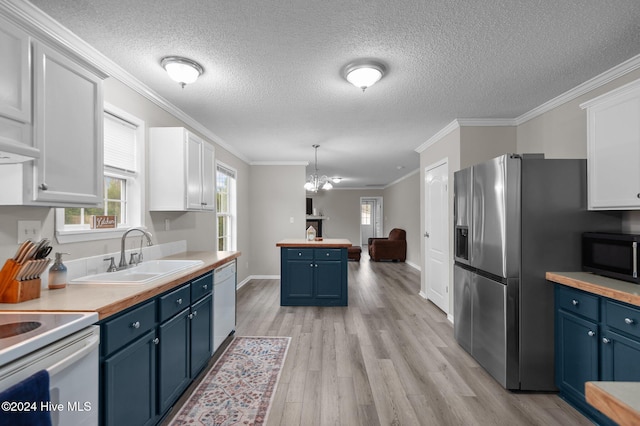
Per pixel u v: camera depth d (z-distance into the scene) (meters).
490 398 2.16
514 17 1.75
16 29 1.28
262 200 6.28
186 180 2.78
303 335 3.28
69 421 1.14
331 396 2.17
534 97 2.93
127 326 1.50
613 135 2.04
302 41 2.00
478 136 3.58
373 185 10.91
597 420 1.87
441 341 3.13
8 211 1.55
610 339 1.78
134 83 2.51
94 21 1.78
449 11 1.70
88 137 1.67
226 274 3.02
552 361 2.22
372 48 2.08
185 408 2.03
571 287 2.06
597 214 2.25
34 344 1.00
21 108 1.30
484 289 2.52
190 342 2.20
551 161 2.25
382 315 3.95
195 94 2.85
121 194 2.54
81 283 1.77
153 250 2.82
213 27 1.85
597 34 1.92
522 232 2.24
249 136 4.38
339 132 4.16
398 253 8.55
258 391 2.23
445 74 2.46
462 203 2.92
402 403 2.09
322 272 4.32
